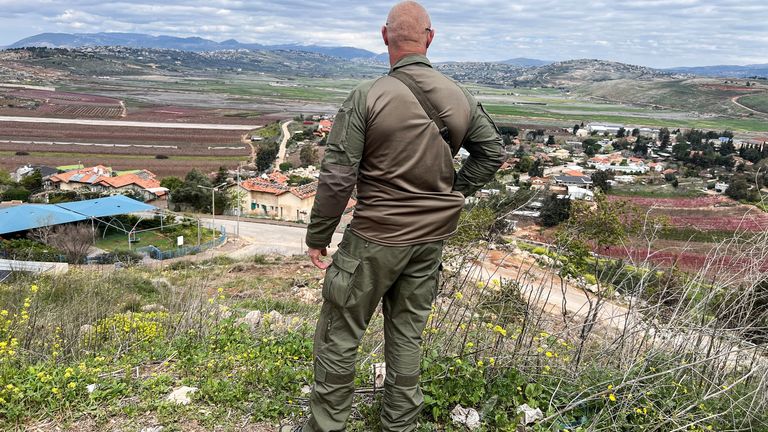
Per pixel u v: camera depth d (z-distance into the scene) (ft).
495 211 13.78
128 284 43.91
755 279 12.03
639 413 10.73
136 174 214.48
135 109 627.87
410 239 7.82
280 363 12.23
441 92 7.64
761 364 12.29
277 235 123.54
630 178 286.66
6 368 11.89
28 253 86.48
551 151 416.87
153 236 113.70
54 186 204.23
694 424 10.26
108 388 11.32
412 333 8.70
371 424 9.91
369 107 7.43
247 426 10.09
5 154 327.26
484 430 9.93
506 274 36.35
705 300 12.30
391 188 7.66
